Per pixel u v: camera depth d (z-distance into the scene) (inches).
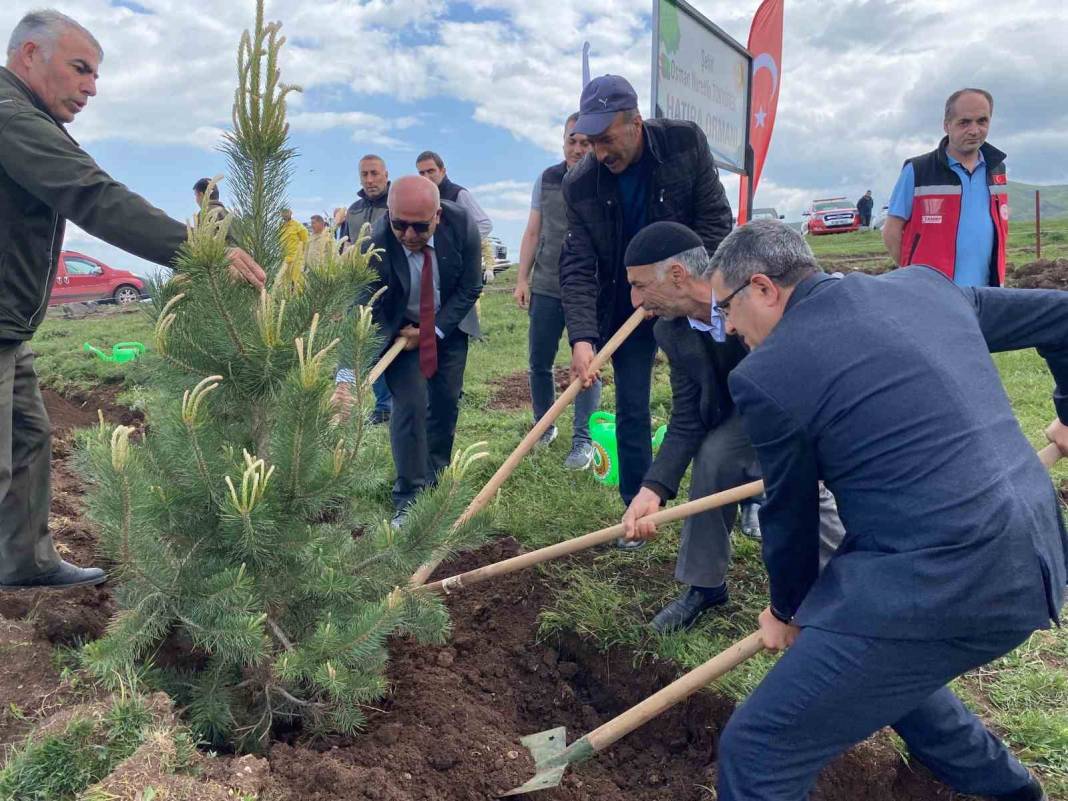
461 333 184.9
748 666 129.6
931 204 205.2
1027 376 302.5
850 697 81.3
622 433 174.7
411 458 174.6
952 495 76.7
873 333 81.4
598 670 142.2
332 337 108.7
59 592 135.9
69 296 803.4
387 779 97.2
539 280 211.9
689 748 125.3
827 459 82.9
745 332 94.1
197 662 119.9
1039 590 78.2
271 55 106.1
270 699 108.7
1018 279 505.7
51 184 109.9
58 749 90.1
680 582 153.0
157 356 102.9
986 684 127.0
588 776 116.6
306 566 105.8
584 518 184.9
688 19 198.2
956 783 100.1
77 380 341.4
